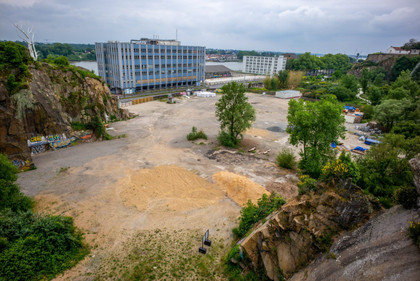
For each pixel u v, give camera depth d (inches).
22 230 707.4
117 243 781.9
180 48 4146.2
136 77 3718.0
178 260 716.0
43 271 652.1
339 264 465.1
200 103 3176.7
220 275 663.8
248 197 1039.6
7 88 1315.2
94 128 1713.8
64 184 1127.0
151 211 951.0
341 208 517.7
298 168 1302.9
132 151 1552.7
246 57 7657.5
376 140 1782.7
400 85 2906.0
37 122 1444.4
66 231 757.9
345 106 2891.2
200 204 1004.6
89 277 653.9
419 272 356.2
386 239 431.2
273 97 3757.4
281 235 585.0
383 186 879.1
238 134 1857.8
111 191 1081.4
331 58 7623.0
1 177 852.0
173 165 1359.5
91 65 7322.8
